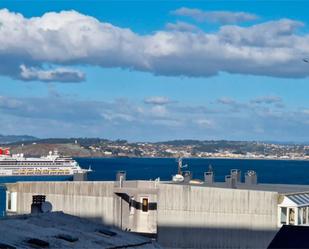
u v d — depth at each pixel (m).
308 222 64.94
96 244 40.75
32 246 37.38
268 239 63.44
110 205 73.19
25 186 76.31
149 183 77.19
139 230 73.06
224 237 65.44
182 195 67.69
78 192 74.62
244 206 64.69
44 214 46.06
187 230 67.25
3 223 41.28
